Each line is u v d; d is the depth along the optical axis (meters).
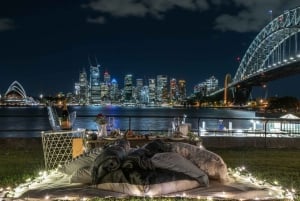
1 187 7.09
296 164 10.51
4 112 102.81
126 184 5.88
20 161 10.49
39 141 13.32
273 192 6.21
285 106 79.38
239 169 8.05
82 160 6.87
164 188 5.87
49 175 7.05
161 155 6.27
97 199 5.70
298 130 19.00
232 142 13.88
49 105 11.77
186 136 9.26
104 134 9.14
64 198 5.76
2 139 13.22
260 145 13.96
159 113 104.06
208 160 6.43
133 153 6.08
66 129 9.59
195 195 5.87
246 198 5.92
